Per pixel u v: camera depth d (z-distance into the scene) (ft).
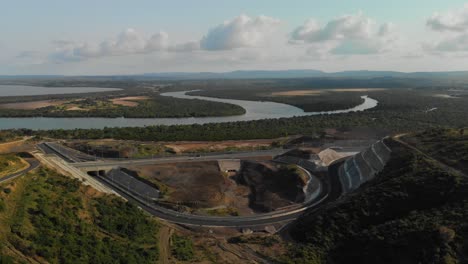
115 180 486.79
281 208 420.77
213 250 324.39
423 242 268.21
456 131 483.51
